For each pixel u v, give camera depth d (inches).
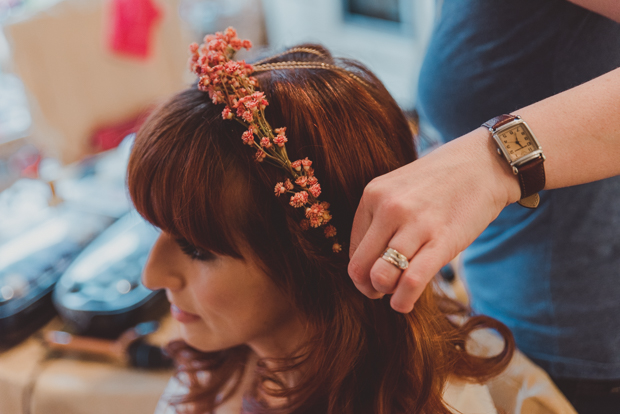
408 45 79.7
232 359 28.1
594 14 19.9
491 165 15.5
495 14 21.5
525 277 24.8
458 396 22.8
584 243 22.8
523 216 24.0
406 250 14.2
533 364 25.3
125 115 50.5
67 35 44.2
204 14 82.4
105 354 33.9
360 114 19.3
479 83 22.8
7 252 39.4
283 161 17.7
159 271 21.0
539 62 21.4
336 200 18.8
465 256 28.8
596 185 21.6
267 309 21.2
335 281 19.5
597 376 25.1
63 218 43.8
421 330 19.9
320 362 20.5
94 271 35.9
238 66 18.5
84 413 32.8
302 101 18.6
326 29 90.9
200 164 18.1
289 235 19.1
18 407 33.9
